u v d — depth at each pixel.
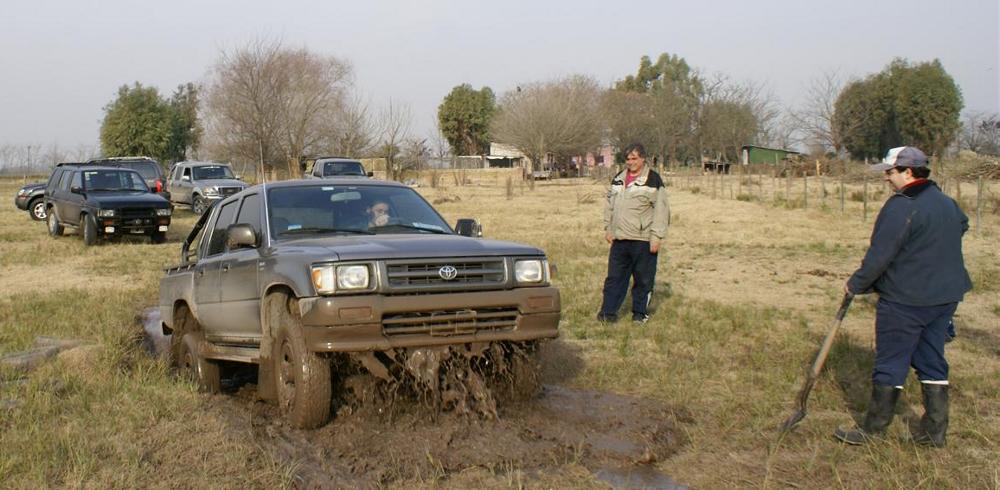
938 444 4.97
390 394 5.47
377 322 4.98
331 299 4.97
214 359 6.68
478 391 5.47
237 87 47.28
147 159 27.19
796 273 12.48
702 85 58.56
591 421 5.55
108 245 18.31
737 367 7.00
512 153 78.69
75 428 5.21
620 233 8.72
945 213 4.89
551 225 22.11
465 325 5.21
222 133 48.03
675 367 6.97
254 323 5.95
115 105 62.38
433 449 4.91
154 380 6.49
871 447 4.96
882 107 56.09
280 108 47.56
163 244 18.78
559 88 64.38
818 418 5.63
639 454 4.94
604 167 54.38
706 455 4.99
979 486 4.42
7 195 42.03
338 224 6.24
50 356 7.26
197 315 6.89
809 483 4.54
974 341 7.94
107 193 19.03
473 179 59.66
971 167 32.44
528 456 4.86
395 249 5.24
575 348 7.77
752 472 4.71
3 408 5.60
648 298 8.90
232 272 6.19
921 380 5.05
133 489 4.30
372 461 4.73
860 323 8.83
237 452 4.82
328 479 4.49
